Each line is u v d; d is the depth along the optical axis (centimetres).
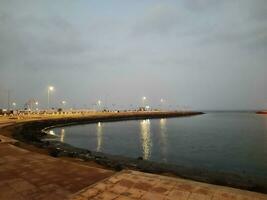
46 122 5666
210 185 689
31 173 844
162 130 5844
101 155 2298
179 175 1504
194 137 4469
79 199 598
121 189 659
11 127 3609
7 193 663
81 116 7919
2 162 1007
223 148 3181
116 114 10106
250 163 2261
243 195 614
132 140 4041
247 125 7500
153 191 642
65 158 1372
